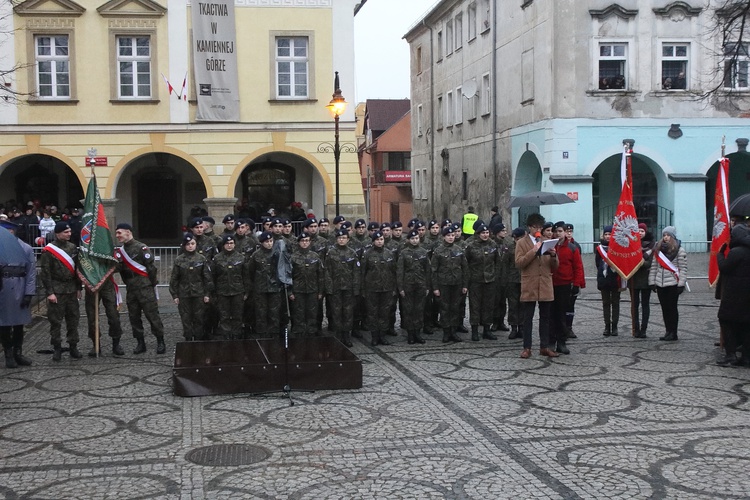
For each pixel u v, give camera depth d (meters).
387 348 13.38
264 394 10.12
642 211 31.53
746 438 8.08
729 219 12.61
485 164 37.00
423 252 13.75
